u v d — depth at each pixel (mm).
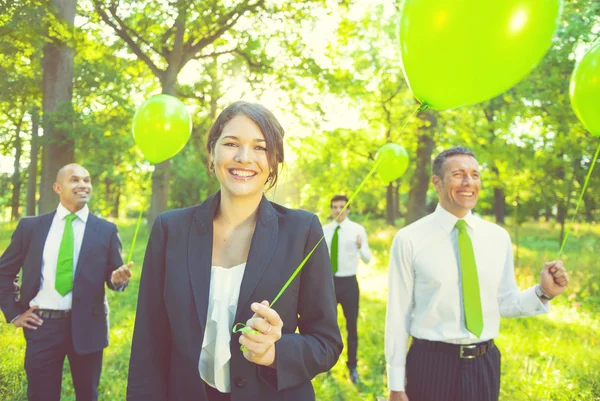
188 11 10547
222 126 1545
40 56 8672
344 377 4734
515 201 11266
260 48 12656
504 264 2463
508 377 4445
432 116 12570
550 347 5254
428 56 1210
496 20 1092
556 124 9000
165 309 1535
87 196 3188
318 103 12766
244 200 1556
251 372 1412
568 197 11672
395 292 2475
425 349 2359
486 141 10320
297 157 16531
